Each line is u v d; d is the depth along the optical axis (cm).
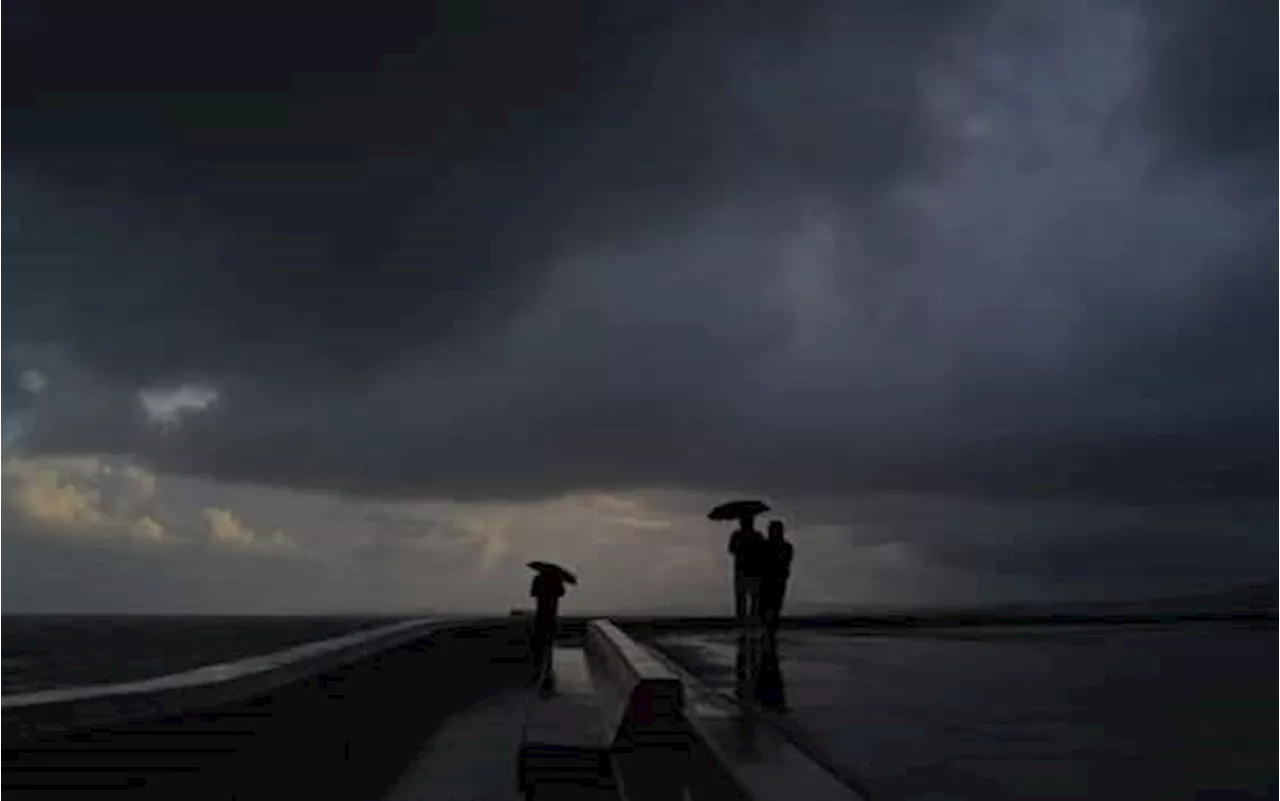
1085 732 1115
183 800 544
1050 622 4525
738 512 1748
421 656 1245
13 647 14462
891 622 4238
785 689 1534
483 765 1071
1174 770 898
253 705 626
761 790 752
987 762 927
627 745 952
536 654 1891
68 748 470
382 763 985
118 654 11962
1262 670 1917
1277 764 917
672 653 2377
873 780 849
